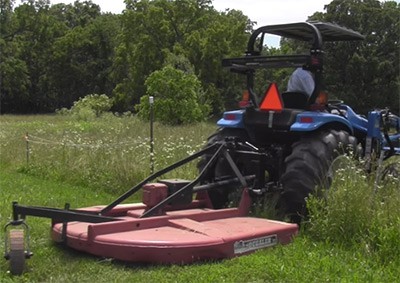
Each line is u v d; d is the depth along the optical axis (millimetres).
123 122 24703
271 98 6125
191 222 5082
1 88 52812
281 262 4680
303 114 5973
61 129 19984
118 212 5598
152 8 45500
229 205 6348
